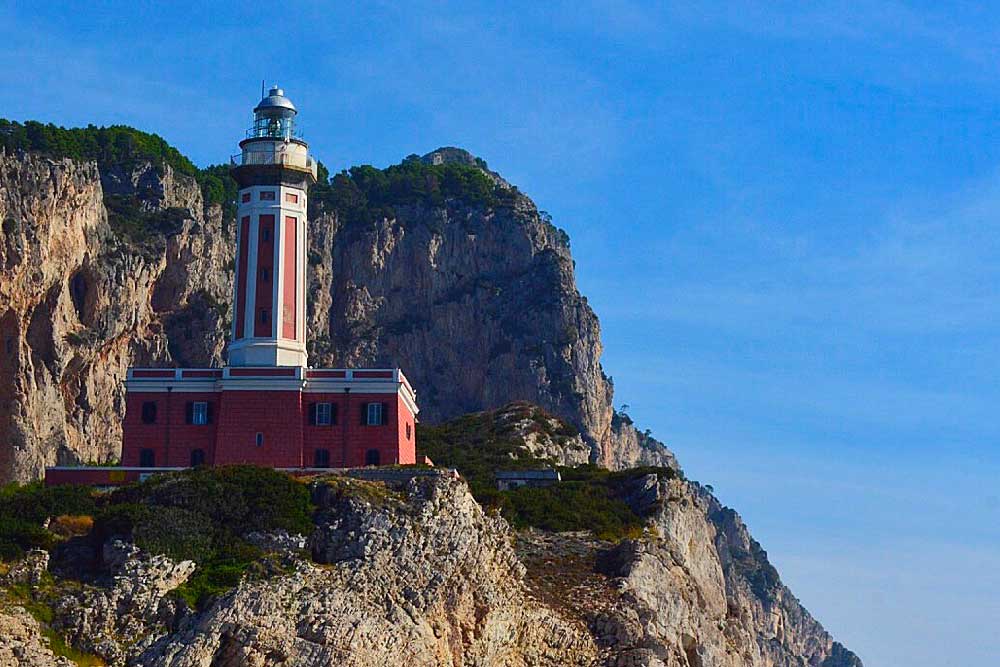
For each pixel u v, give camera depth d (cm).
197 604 13788
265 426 16675
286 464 16600
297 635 13612
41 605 13625
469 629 14750
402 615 14200
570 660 16025
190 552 14262
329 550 14538
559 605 16712
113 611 13688
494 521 16250
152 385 16925
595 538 18525
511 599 15662
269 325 17088
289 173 17400
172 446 16812
